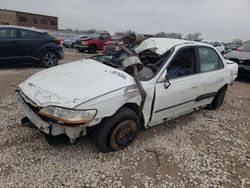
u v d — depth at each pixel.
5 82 6.39
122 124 3.13
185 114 4.57
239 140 3.98
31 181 2.60
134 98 3.16
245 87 8.08
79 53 17.72
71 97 2.77
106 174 2.81
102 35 18.89
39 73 3.65
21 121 3.59
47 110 2.70
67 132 2.75
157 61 3.85
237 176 3.02
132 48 4.51
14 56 8.12
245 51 9.20
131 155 3.23
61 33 37.22
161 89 3.51
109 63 3.80
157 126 4.20
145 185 2.71
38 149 3.18
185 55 4.04
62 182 2.63
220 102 5.32
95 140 3.07
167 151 3.42
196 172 3.02
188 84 3.96
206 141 3.83
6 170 2.74
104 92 2.90
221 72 4.83
